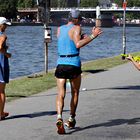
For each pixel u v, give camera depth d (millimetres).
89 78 35594
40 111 21922
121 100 25422
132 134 17609
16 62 74812
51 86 30781
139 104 24234
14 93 27312
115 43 145625
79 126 18891
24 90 28719
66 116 20734
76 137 17078
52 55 90438
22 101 24781
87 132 17891
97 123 19484
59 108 17469
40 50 108312
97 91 28703
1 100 19922
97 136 17250
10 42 149500
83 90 29000
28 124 19125
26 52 100812
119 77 36500
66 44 17500
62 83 17594
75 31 17359
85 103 24281
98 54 93938
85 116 20891
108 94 27531
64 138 16891
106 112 21891
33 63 72438
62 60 17547
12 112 21625
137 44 137125
